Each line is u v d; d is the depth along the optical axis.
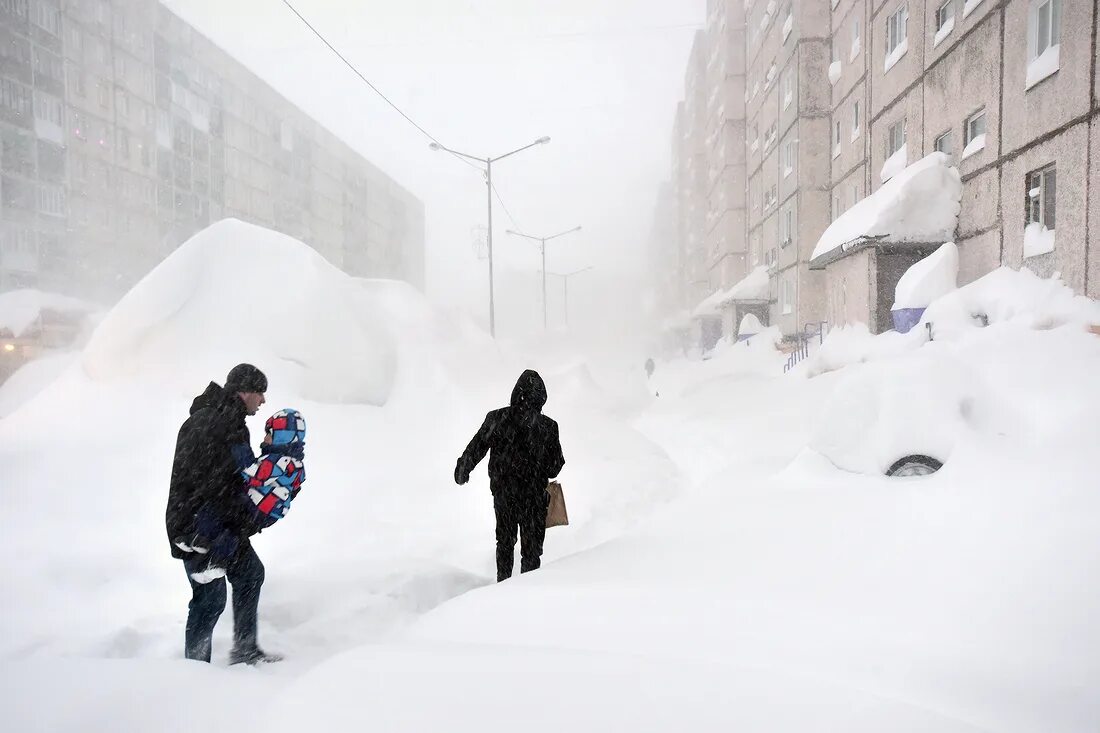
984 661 2.15
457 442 7.54
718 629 2.60
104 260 40.12
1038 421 4.13
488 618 2.96
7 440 6.35
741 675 2.17
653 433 13.25
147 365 7.01
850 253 17.91
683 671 2.21
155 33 44.16
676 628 2.64
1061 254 11.72
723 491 5.58
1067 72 11.53
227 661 3.39
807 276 25.44
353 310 8.16
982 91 14.41
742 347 30.05
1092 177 10.98
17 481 5.61
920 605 2.56
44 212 36.12
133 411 6.57
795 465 5.36
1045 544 2.69
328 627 3.83
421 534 5.73
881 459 4.70
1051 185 12.55
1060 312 10.85
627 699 2.04
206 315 7.32
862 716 1.90
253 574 3.49
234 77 51.78
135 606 4.24
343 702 2.09
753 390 16.94
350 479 6.43
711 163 46.75
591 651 2.43
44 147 36.03
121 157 41.38
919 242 15.75
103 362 7.00
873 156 20.59
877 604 2.63
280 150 57.59
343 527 5.70
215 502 3.22
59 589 4.32
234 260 7.79
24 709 2.21
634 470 8.34
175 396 6.73
